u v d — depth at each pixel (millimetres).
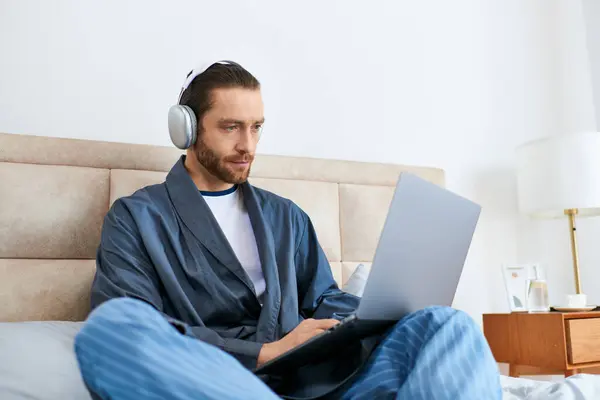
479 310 2557
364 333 1079
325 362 1159
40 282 1688
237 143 1511
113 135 2029
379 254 970
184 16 2186
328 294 1573
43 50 1972
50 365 1170
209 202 1596
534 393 1313
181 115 1516
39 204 1741
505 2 2865
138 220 1409
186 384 731
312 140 2340
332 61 2424
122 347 732
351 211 2217
